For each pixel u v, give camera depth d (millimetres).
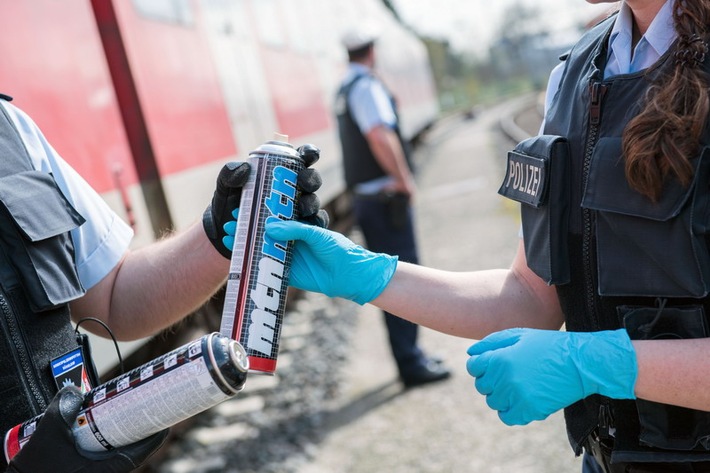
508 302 1504
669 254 1169
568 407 1428
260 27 6520
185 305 1591
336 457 3525
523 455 3215
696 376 1176
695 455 1256
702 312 1199
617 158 1229
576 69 1413
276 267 1402
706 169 1139
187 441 3832
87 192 1559
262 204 1400
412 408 3910
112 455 1132
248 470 3465
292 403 4215
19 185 1340
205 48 4980
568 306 1383
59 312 1351
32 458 1116
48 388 1300
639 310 1248
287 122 6852
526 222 1426
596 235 1259
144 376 1135
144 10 4086
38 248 1319
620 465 1349
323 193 7711
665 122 1136
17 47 2922
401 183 4039
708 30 1176
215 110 4938
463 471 3188
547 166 1334
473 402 3850
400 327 4141
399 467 3320
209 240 1536
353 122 4059
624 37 1326
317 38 8844
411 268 1538
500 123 25750
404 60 17312
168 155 4020
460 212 9633
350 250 1466
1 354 1244
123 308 1580
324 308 6105
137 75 3832
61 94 3156
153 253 1606
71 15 3373
